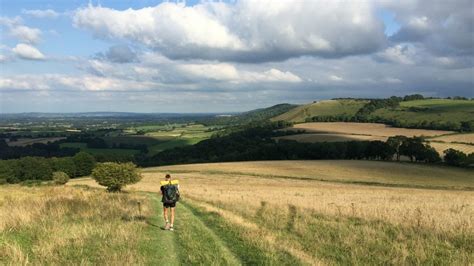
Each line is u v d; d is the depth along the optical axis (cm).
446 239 1446
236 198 3278
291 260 1145
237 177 8688
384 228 1691
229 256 1188
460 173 9362
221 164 11069
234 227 1653
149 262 1080
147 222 1803
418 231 1589
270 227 1775
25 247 1195
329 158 12362
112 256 1077
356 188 6481
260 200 3070
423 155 10912
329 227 1733
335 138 14650
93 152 16962
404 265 1123
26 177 10769
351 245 1362
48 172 10912
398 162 10856
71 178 11169
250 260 1154
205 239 1420
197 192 4444
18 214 1641
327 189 5791
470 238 1445
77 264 1013
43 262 1030
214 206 2677
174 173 9606
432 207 2609
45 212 1827
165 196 1628
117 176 4809
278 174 9112
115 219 1766
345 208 2362
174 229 1627
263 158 13312
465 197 4438
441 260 1173
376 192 5169
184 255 1184
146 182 7956
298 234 1608
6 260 1025
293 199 3284
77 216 1822
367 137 14525
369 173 9194
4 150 17275
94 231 1431
